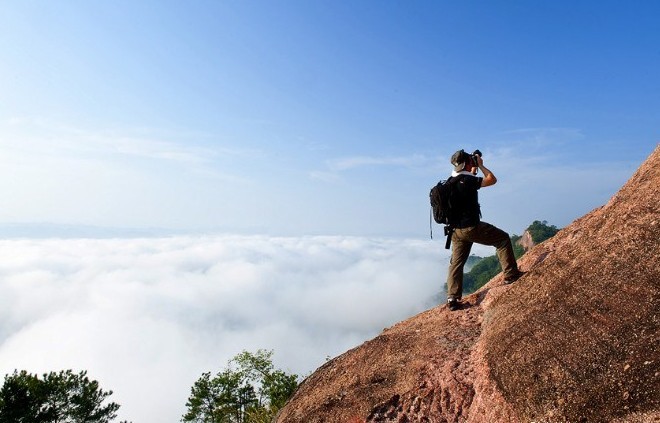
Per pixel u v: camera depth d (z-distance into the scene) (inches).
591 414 88.4
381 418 140.7
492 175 177.3
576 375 97.7
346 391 165.9
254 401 1063.6
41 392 879.7
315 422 155.7
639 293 102.1
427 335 175.3
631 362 89.7
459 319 176.2
